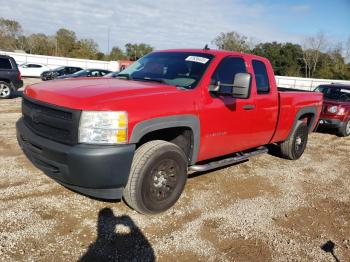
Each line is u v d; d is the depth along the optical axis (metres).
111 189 3.61
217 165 4.78
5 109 10.79
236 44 62.97
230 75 4.82
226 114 4.65
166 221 3.95
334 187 5.63
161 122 3.78
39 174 4.93
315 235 3.99
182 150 4.16
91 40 73.88
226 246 3.59
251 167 6.23
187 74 4.54
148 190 3.82
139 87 3.98
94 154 3.31
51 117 3.59
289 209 4.61
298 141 6.83
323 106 10.34
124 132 3.47
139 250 3.38
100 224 3.75
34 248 3.25
